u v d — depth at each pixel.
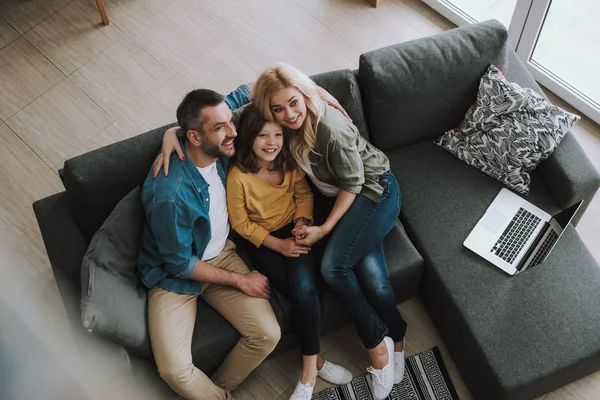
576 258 2.49
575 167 2.50
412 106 2.58
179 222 2.11
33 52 3.51
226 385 2.47
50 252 2.28
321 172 2.31
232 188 2.26
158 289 2.25
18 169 3.16
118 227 2.15
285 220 2.40
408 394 2.61
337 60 3.51
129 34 3.57
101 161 2.24
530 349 2.33
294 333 2.51
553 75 3.31
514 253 2.48
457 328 2.47
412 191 2.64
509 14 3.36
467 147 2.66
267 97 2.07
